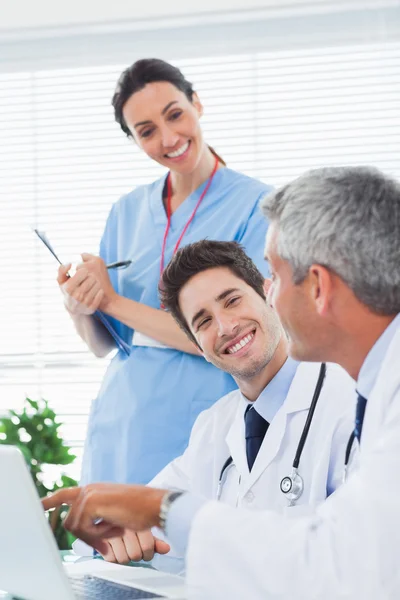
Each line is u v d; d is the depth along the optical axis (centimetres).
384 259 96
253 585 90
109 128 309
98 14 296
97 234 309
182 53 303
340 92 297
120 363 236
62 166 311
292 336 105
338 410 145
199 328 163
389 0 288
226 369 160
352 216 97
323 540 87
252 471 148
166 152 228
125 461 226
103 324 242
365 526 84
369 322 99
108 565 135
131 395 228
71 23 298
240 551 91
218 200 233
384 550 83
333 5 289
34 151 313
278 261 102
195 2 291
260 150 302
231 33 300
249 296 160
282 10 291
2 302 311
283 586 88
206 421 169
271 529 92
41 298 310
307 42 297
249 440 152
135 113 227
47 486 266
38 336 309
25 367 310
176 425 222
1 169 315
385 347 99
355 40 295
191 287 164
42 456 242
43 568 100
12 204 313
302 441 143
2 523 102
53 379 308
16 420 245
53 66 310
